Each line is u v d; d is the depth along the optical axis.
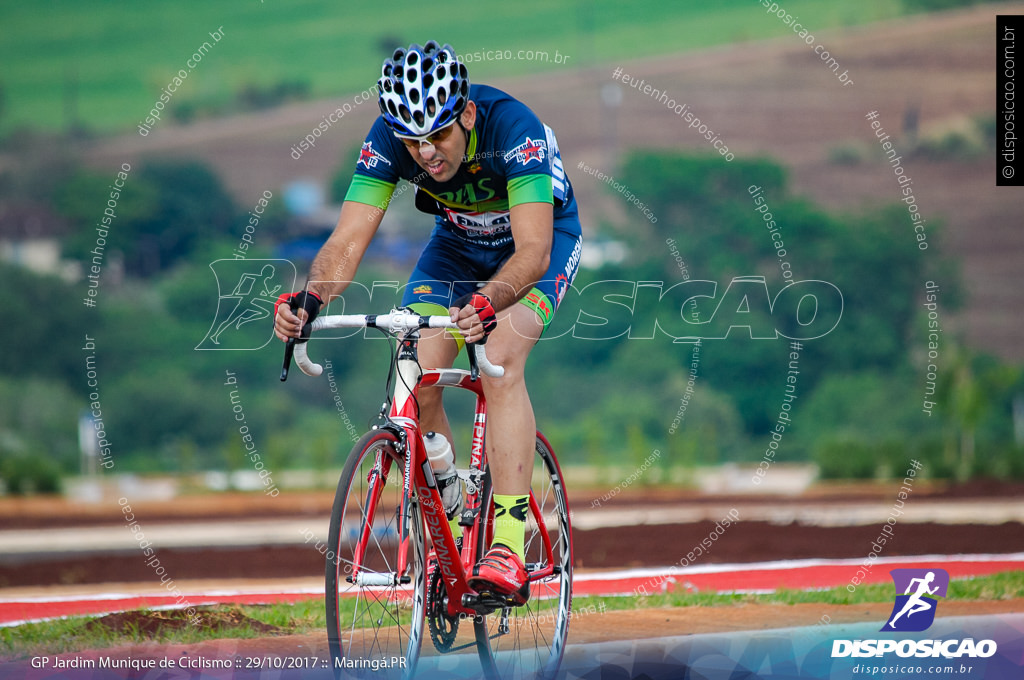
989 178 86.62
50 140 104.94
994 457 27.91
